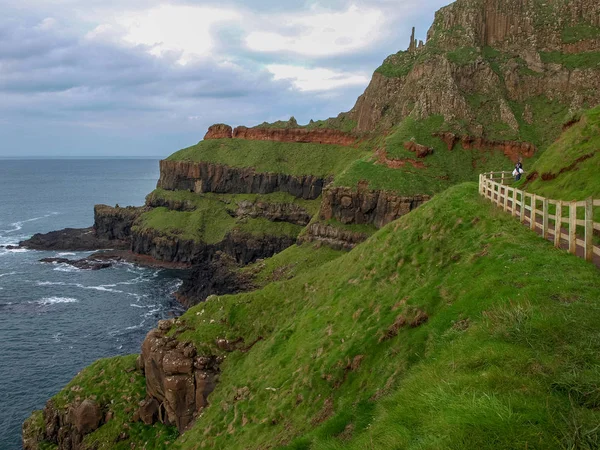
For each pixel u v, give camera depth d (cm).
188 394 3544
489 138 10338
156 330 4094
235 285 9000
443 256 2627
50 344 7000
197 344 3769
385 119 13662
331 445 1539
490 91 11394
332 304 3303
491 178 4122
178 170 15512
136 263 12450
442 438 1019
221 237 12900
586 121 3284
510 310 1527
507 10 12662
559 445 912
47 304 8881
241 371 3453
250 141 16312
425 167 9856
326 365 2378
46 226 18088
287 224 13025
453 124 10638
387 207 9138
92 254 13212
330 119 16638
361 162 10588
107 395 4053
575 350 1203
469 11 12750
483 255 2262
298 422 2212
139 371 4234
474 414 1036
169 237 12775
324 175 13600
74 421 3919
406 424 1220
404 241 3148
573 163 3062
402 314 2198
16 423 4966
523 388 1113
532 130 10550
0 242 14975
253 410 2780
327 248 9531
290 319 3762
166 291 10000
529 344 1298
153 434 3634
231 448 2555
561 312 1409
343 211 9738
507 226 2509
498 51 12394
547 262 1878
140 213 14700
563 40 11881
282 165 14475
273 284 4409
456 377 1276
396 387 1678
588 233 1780
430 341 1828
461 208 3084
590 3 12025
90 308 8712
